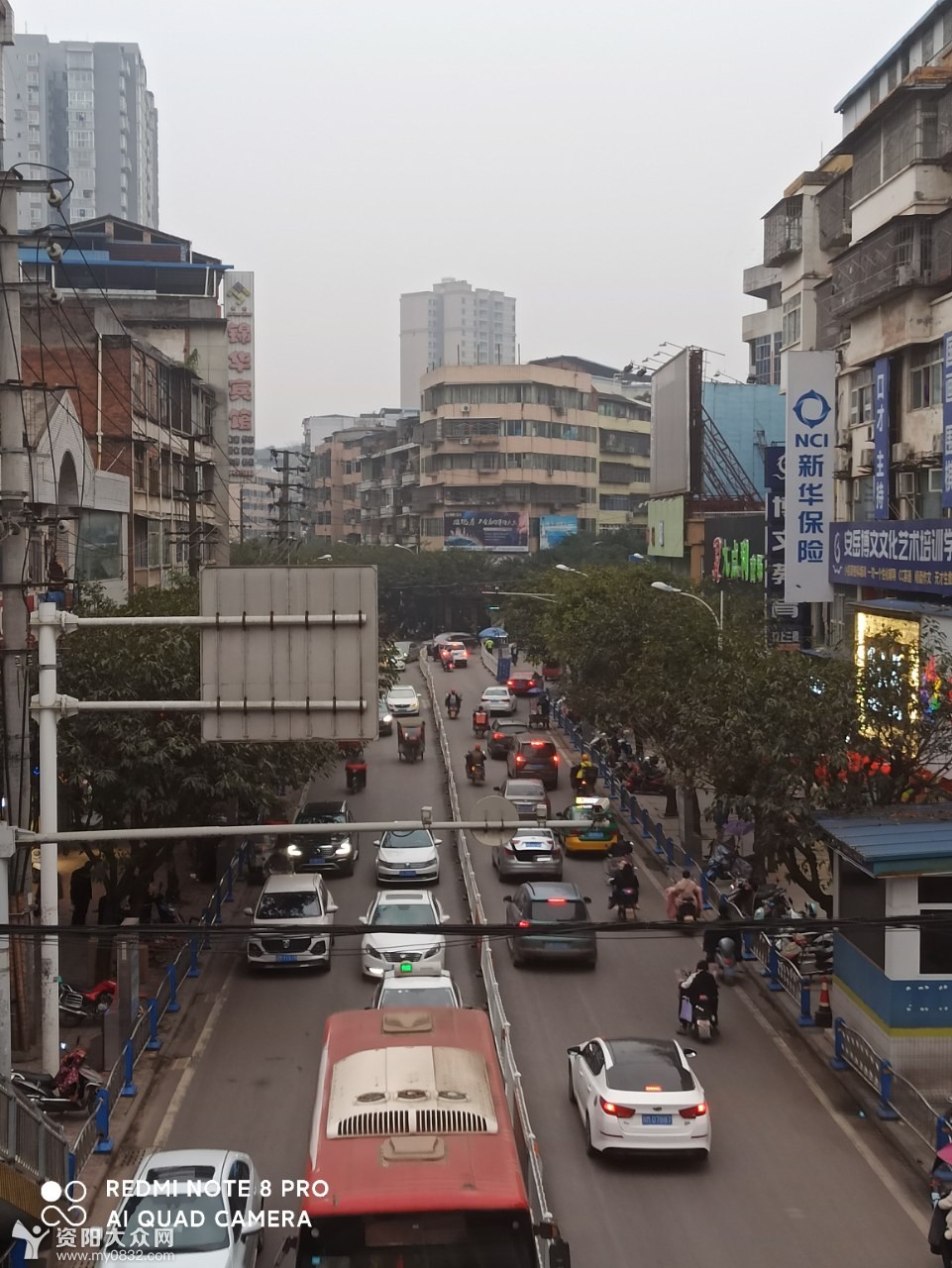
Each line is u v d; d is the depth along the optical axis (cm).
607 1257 1295
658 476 7981
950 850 1694
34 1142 1384
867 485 3831
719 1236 1344
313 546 11612
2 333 1741
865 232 3722
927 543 2966
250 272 7256
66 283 6756
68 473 3086
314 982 2358
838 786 2133
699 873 2992
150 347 4503
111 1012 1856
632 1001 2225
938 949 1712
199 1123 1675
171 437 4734
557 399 11488
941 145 3256
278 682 1393
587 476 11862
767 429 7875
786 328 4722
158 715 2258
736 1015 2136
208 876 3131
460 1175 1071
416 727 5138
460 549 10494
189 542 4331
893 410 3516
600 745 4875
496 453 11244
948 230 3166
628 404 12681
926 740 2152
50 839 1431
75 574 3150
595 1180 1489
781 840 2183
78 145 15875
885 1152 1570
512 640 8144
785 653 2344
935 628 2523
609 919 2772
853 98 4369
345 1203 1037
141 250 7006
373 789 4481
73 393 4034
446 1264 1032
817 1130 1639
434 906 2456
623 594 4234
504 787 3700
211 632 1398
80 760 2178
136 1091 1789
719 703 2244
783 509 4184
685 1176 1499
